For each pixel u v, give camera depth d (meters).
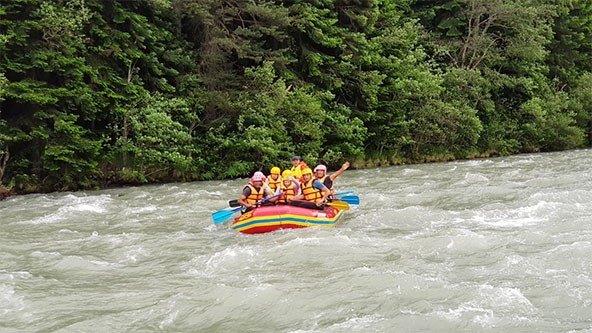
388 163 30.17
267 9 25.41
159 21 24.47
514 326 6.50
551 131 34.81
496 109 34.56
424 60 33.53
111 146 22.09
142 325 7.04
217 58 25.19
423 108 30.34
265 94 24.81
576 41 39.50
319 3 27.88
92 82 21.78
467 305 7.14
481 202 14.63
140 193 19.84
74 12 20.94
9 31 19.39
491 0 32.69
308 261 9.48
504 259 9.02
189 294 8.01
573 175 18.84
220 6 25.73
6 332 6.89
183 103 23.47
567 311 6.91
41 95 19.72
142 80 23.95
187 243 11.55
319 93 27.22
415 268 8.88
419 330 6.50
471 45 33.31
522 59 34.69
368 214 13.36
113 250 11.20
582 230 10.74
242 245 11.06
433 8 34.12
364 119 29.39
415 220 12.66
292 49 27.67
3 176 20.28
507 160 28.88
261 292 7.88
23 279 9.21
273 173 13.38
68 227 13.80
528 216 12.40
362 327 6.64
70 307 7.76
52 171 20.84
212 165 24.44
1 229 13.66
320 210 12.68
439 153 31.30
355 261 9.37
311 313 7.18
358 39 28.58
